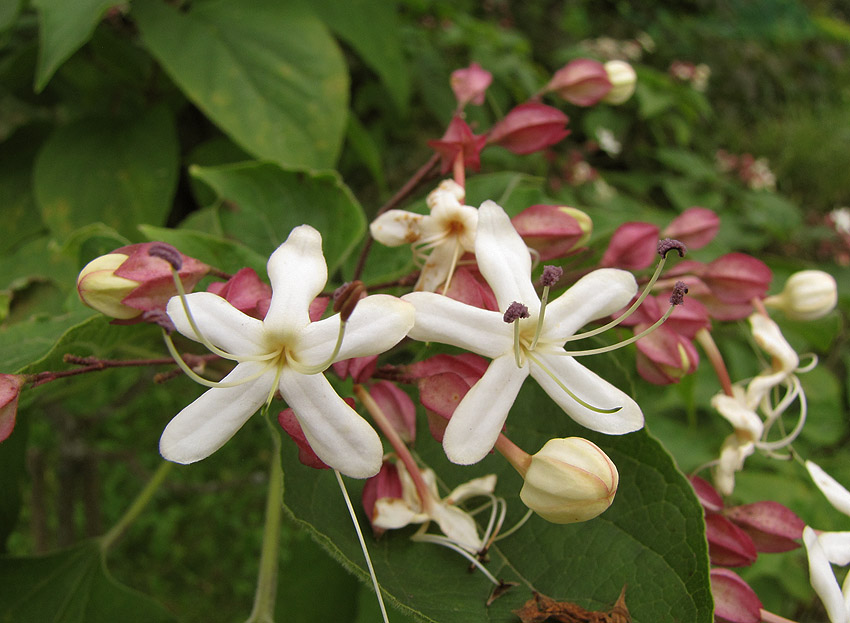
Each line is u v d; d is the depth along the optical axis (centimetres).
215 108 15
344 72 16
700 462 23
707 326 11
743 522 10
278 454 9
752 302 11
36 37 19
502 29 37
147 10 16
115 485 34
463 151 11
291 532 32
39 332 11
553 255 10
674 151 40
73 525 20
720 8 57
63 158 16
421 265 10
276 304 8
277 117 15
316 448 7
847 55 65
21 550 33
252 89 15
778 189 51
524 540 9
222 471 35
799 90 58
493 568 9
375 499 9
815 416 27
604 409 8
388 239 9
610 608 8
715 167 42
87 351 10
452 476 10
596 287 8
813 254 40
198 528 35
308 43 16
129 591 13
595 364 10
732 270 11
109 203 16
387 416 9
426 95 25
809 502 23
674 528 9
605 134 38
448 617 8
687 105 39
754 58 55
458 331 8
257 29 16
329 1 19
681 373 10
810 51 62
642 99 37
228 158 18
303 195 13
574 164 36
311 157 15
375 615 14
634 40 49
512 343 8
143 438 36
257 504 35
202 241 11
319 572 15
